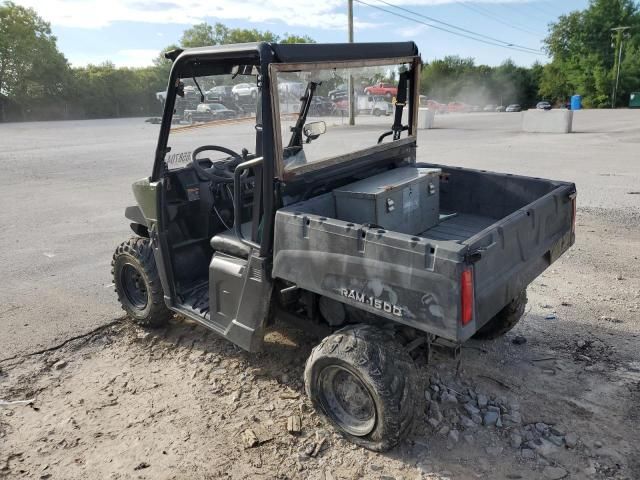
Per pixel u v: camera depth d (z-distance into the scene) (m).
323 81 3.19
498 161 11.87
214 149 4.00
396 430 2.73
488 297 2.62
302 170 3.17
